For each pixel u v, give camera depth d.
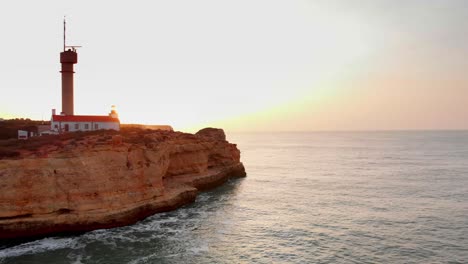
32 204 37.06
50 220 37.44
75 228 38.59
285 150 197.12
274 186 72.19
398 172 91.94
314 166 110.56
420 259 32.69
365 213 48.75
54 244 35.72
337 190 66.69
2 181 36.03
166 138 60.75
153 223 43.50
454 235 39.12
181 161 65.75
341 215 47.84
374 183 74.50
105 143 44.06
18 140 48.38
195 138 70.88
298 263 31.98
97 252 33.91
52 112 70.94
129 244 36.09
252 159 139.50
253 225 43.28
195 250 34.81
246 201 57.09
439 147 194.12
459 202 55.09
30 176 37.25
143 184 46.59
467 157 132.50
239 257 33.22
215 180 71.56
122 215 41.69
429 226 42.44
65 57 72.19
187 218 46.06
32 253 33.50
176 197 51.53
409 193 62.84
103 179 41.19
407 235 39.22
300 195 62.06
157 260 32.22
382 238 38.28
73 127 65.12
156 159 49.78
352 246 35.97
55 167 38.62
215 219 45.78
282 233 40.19
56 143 45.00
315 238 38.41
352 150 185.88
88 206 39.66
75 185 39.22
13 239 35.94
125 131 62.88
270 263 31.95
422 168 99.69
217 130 102.75
